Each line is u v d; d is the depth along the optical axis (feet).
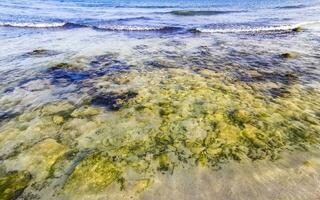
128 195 5.08
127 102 8.63
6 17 25.79
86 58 13.28
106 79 10.53
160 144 6.59
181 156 6.16
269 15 27.14
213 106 8.29
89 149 6.42
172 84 9.95
